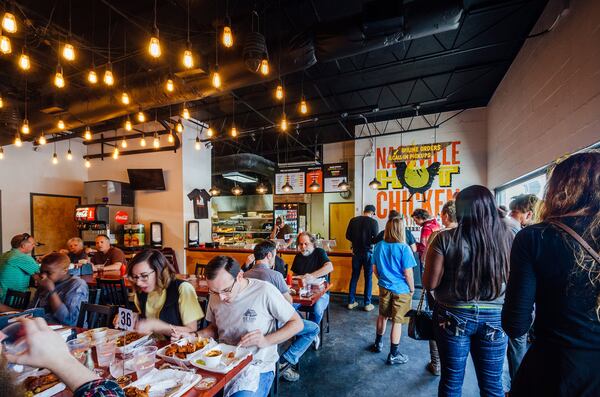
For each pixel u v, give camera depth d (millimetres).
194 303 1901
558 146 2809
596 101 2189
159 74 3438
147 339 1689
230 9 3229
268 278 2340
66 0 2920
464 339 1473
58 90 4047
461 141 6148
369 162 6859
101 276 3832
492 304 1431
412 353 3027
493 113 5395
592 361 818
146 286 1869
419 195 6430
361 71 4301
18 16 2844
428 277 1576
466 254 1429
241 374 1508
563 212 929
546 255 908
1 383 510
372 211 4637
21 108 4504
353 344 3248
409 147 6543
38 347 633
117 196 6281
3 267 3238
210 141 6887
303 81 4980
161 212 6445
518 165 3996
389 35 2773
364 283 4656
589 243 846
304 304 2633
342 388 2416
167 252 5930
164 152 6465
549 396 871
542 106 3189
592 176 882
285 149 8539
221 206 10891
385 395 2322
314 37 2959
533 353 955
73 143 6875
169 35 3605
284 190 7488
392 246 2752
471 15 3314
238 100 5672
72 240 4484
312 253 3559
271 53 3084
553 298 887
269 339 1542
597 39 2174
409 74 4801
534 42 3424
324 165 7352
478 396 2303
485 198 1439
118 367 1377
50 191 6387
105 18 3250
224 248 5887
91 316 2166
